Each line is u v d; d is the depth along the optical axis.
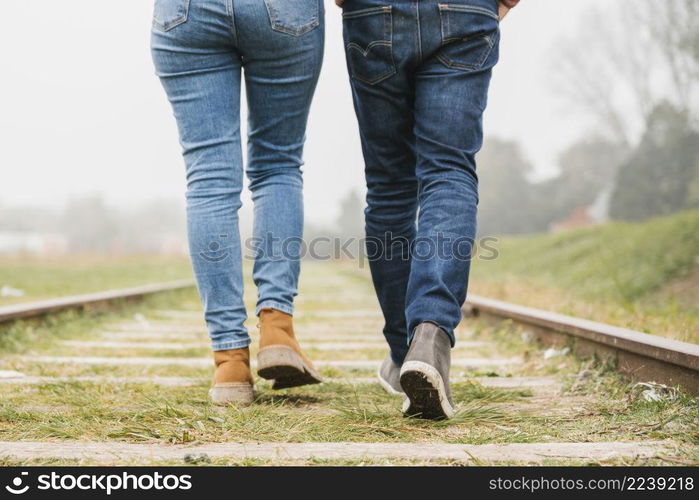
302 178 8.05
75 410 7.04
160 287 26.38
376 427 6.16
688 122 89.00
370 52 6.75
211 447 5.63
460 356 12.22
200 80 7.43
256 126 7.78
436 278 6.23
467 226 6.38
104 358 11.48
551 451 5.44
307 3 7.42
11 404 7.33
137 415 6.58
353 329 17.17
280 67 7.46
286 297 7.57
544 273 43.34
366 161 7.47
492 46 6.63
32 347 12.71
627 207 100.50
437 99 6.54
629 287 30.41
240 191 7.67
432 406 6.19
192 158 7.57
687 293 28.61
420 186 6.71
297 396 8.02
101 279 41.44
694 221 38.12
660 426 6.10
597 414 6.86
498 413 6.71
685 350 7.00
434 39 6.50
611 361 8.91
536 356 11.39
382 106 6.95
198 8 7.22
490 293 22.31
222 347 7.53
